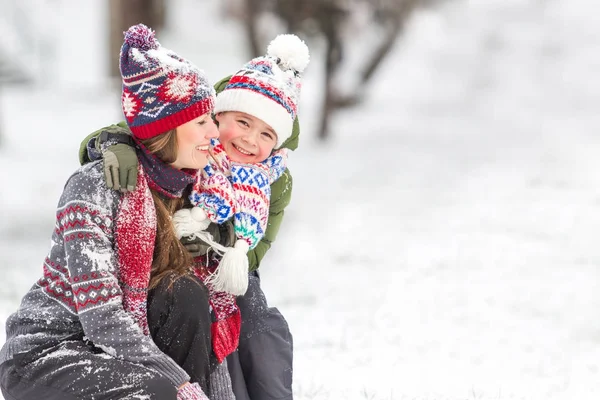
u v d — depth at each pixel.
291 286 17.91
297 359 11.54
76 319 6.43
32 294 6.57
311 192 34.41
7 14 79.94
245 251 6.93
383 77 75.69
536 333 13.53
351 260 20.81
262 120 7.09
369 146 48.88
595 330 13.82
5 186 34.62
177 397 6.28
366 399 9.63
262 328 7.47
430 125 57.78
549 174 37.34
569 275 18.44
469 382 10.57
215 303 7.15
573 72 80.06
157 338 6.59
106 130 6.56
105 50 74.88
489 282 17.69
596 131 55.41
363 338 12.90
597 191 32.47
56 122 54.06
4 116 54.88
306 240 24.14
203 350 6.66
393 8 51.84
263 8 44.47
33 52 74.44
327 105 49.91
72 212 6.19
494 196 31.89
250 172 7.07
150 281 6.55
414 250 21.86
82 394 6.09
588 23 95.44
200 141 6.51
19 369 6.30
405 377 10.71
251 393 7.52
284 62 7.50
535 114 64.25
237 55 77.94
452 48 85.94
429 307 15.41
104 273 6.18
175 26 84.19
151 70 6.28
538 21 95.88
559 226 25.33
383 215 28.44
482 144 49.88
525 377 10.91
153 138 6.43
